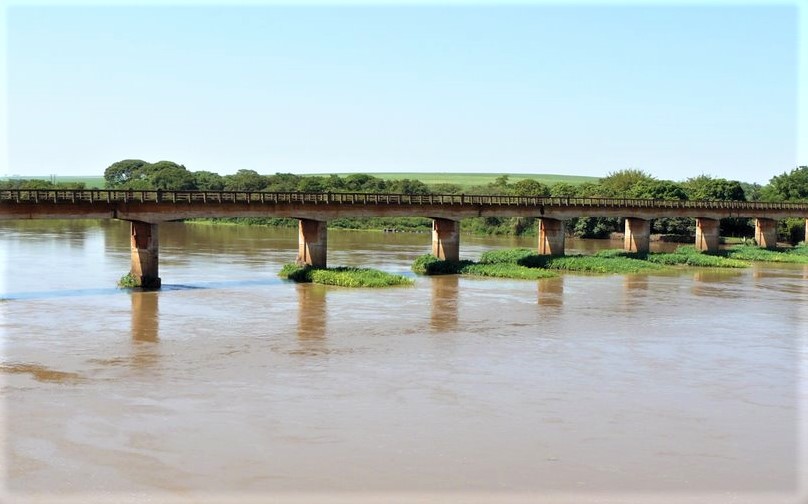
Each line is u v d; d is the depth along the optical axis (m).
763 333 47.31
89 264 79.38
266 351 40.78
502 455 26.52
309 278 68.69
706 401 32.88
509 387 34.56
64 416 29.72
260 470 24.98
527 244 127.12
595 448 27.31
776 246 118.62
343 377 35.88
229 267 79.19
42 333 44.06
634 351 42.03
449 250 83.38
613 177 174.50
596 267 82.19
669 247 124.62
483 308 55.50
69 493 23.14
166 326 46.72
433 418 30.12
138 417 29.73
